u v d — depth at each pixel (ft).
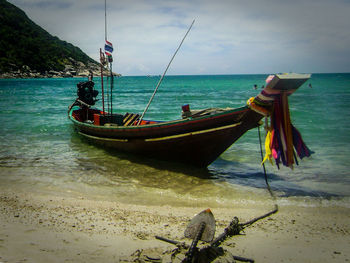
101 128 35.94
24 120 61.11
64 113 73.41
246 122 24.77
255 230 15.66
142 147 32.12
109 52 37.60
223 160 32.24
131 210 18.72
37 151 35.53
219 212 18.58
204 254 11.45
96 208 18.98
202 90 179.22
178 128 28.04
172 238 14.37
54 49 606.96
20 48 527.81
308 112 69.26
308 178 25.72
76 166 29.53
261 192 22.53
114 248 13.10
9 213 17.60
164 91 173.47
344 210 18.90
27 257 11.75
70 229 15.35
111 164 30.42
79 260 11.76
